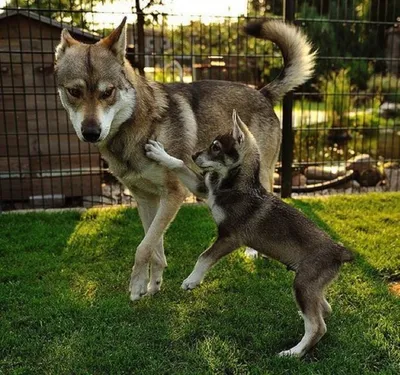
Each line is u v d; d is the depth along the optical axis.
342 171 6.85
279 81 4.29
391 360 2.65
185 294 3.40
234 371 2.56
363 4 9.27
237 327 2.99
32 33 5.42
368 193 5.84
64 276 3.69
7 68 5.43
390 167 7.38
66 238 4.43
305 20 5.51
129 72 3.17
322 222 4.78
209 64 8.54
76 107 3.03
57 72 3.12
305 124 8.70
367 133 8.55
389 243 4.25
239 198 2.89
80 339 2.83
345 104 8.88
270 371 2.54
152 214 3.54
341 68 8.98
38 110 5.47
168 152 3.32
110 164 3.30
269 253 2.86
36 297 3.36
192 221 4.88
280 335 2.89
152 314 3.13
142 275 3.18
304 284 2.66
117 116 3.10
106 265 3.88
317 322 2.66
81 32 5.52
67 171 5.73
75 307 3.19
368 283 3.53
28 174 5.65
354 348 2.75
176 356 2.70
